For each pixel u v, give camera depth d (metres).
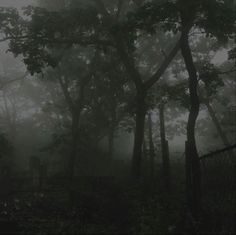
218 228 9.50
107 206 14.47
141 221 11.98
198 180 11.31
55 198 17.02
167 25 17.11
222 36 18.11
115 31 19.03
